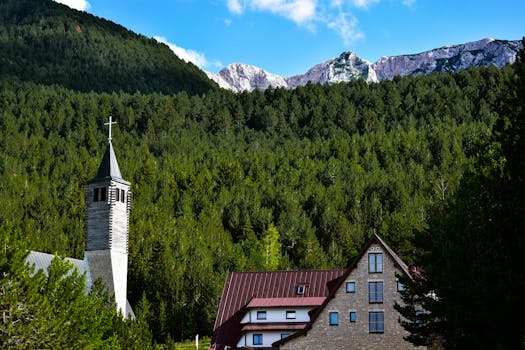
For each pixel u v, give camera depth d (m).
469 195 40.94
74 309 40.84
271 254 152.75
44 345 37.47
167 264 132.12
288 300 75.50
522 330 35.44
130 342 52.00
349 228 164.88
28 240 41.94
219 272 135.75
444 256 40.38
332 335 65.50
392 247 124.50
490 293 35.69
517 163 36.31
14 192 186.12
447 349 40.97
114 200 88.62
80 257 147.38
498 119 37.91
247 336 74.50
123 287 88.75
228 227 178.88
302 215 181.00
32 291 37.94
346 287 66.31
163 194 193.12
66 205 181.50
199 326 115.94
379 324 65.06
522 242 35.44
